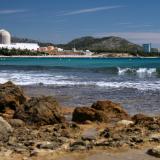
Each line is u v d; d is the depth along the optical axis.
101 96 29.94
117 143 11.70
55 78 50.31
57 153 10.79
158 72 63.06
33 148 11.46
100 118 18.09
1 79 48.69
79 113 18.30
